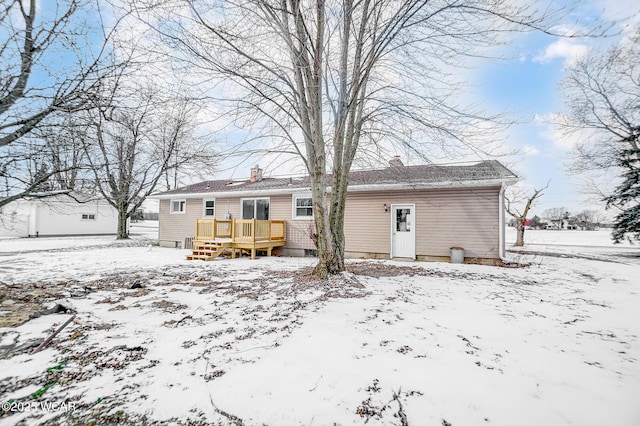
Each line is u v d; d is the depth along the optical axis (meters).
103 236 23.12
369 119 7.09
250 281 6.62
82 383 2.43
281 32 5.16
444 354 2.97
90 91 4.38
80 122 4.98
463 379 2.50
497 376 2.55
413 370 2.65
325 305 4.67
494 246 9.40
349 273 6.89
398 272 7.74
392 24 5.81
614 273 7.96
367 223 11.30
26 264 9.05
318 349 3.08
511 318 4.07
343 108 6.61
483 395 2.28
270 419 2.02
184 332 3.56
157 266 8.97
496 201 9.45
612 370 2.67
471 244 9.69
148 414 2.06
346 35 6.35
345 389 2.37
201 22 4.51
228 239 11.76
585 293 5.60
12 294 5.12
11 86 4.03
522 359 2.87
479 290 5.75
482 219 9.59
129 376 2.54
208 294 5.43
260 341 3.29
